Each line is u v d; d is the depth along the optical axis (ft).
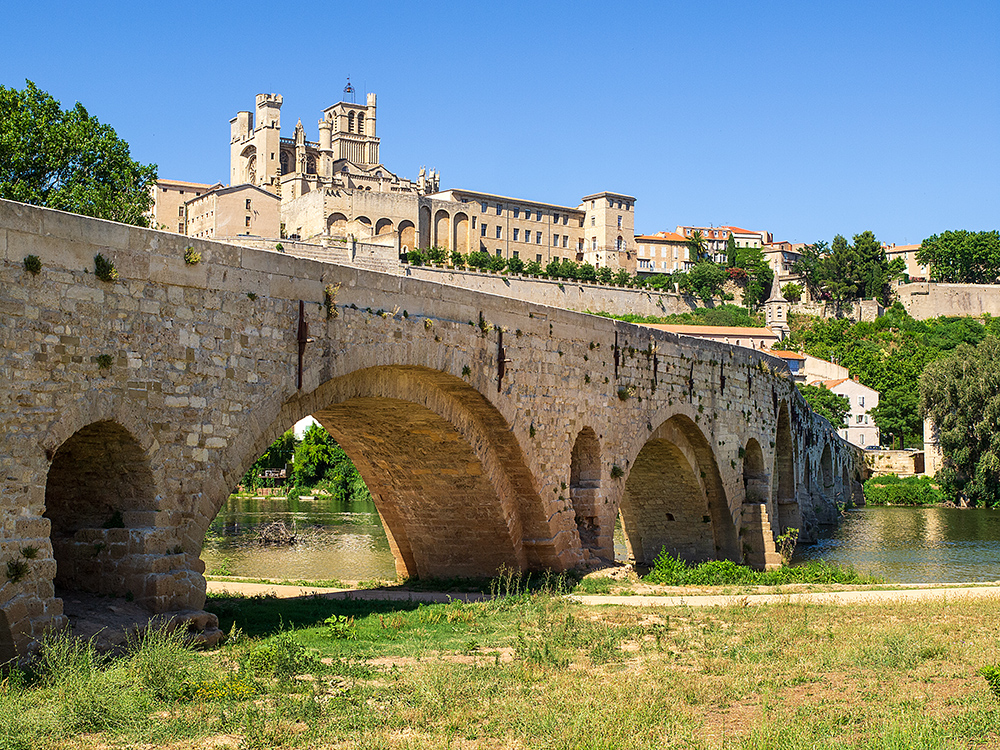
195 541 74.84
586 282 608.19
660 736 48.85
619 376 133.80
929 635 75.56
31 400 63.41
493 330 107.76
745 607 94.63
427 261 570.46
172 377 73.41
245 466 79.25
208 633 72.28
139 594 71.10
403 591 115.44
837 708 53.93
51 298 65.10
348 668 63.52
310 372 84.69
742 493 177.58
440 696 55.77
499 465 114.42
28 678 58.13
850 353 602.85
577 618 87.66
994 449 366.43
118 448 71.67
